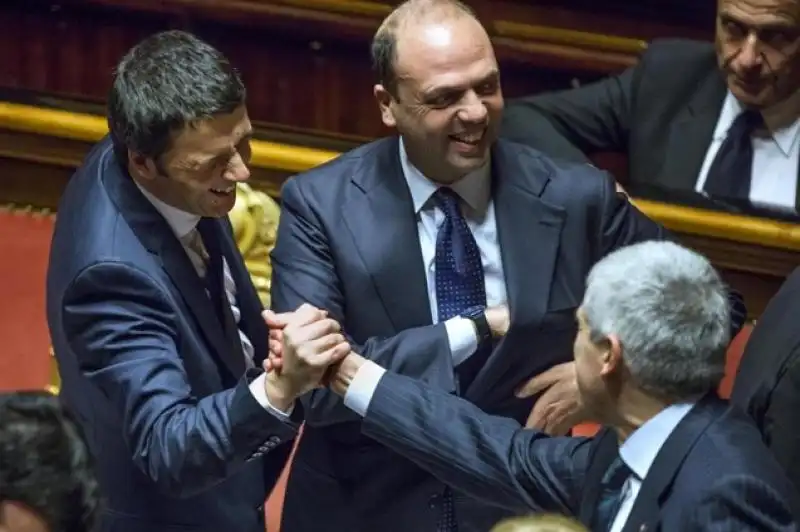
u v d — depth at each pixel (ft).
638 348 19.58
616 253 20.45
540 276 24.50
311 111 51.37
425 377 24.14
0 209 36.04
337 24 50.14
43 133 35.32
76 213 22.95
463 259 24.67
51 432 16.26
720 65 34.47
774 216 33.60
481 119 23.48
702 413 19.83
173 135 21.79
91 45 50.39
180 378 22.33
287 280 24.70
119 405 22.30
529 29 50.29
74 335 22.48
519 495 22.61
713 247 33.65
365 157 25.35
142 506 23.56
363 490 25.14
